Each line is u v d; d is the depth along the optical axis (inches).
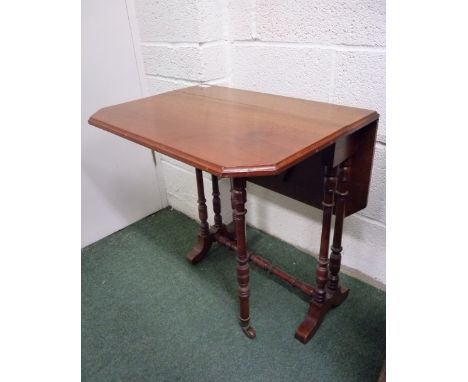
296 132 32.0
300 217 58.7
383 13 37.5
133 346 46.3
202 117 37.5
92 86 58.2
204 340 46.7
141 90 64.1
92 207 65.9
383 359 42.6
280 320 48.9
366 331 46.5
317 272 44.1
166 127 34.9
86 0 53.1
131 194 70.9
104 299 54.0
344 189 40.8
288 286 54.6
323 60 44.1
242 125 34.4
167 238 68.2
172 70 57.0
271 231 64.9
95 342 47.0
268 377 41.6
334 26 41.5
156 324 49.4
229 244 58.6
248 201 65.7
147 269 60.2
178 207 75.5
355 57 41.3
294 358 43.6
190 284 56.4
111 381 42.0
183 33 52.0
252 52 51.1
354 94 43.2
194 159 28.0
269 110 39.0
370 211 48.9
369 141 38.0
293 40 45.8
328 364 42.6
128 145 66.7
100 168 64.5
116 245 66.7
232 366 43.1
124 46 59.3
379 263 51.6
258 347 45.2
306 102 42.0
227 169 26.0
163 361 44.2
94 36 55.7
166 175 73.0
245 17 49.4
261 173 26.1
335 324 47.8
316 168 43.6
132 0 57.1
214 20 50.7
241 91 48.7
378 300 51.3
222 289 55.1
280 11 45.4
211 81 54.0
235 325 48.7
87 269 60.6
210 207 66.4
